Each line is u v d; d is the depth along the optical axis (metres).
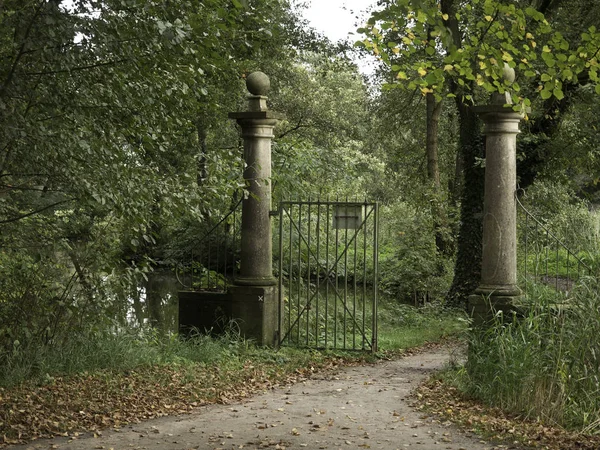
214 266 20.00
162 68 7.92
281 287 11.15
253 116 10.75
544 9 15.50
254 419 6.79
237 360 9.89
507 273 9.27
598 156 17.28
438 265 20.08
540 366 7.18
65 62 6.73
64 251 8.91
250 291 10.85
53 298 8.76
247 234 10.98
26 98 7.07
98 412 6.86
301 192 16.12
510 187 9.34
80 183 7.26
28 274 8.77
